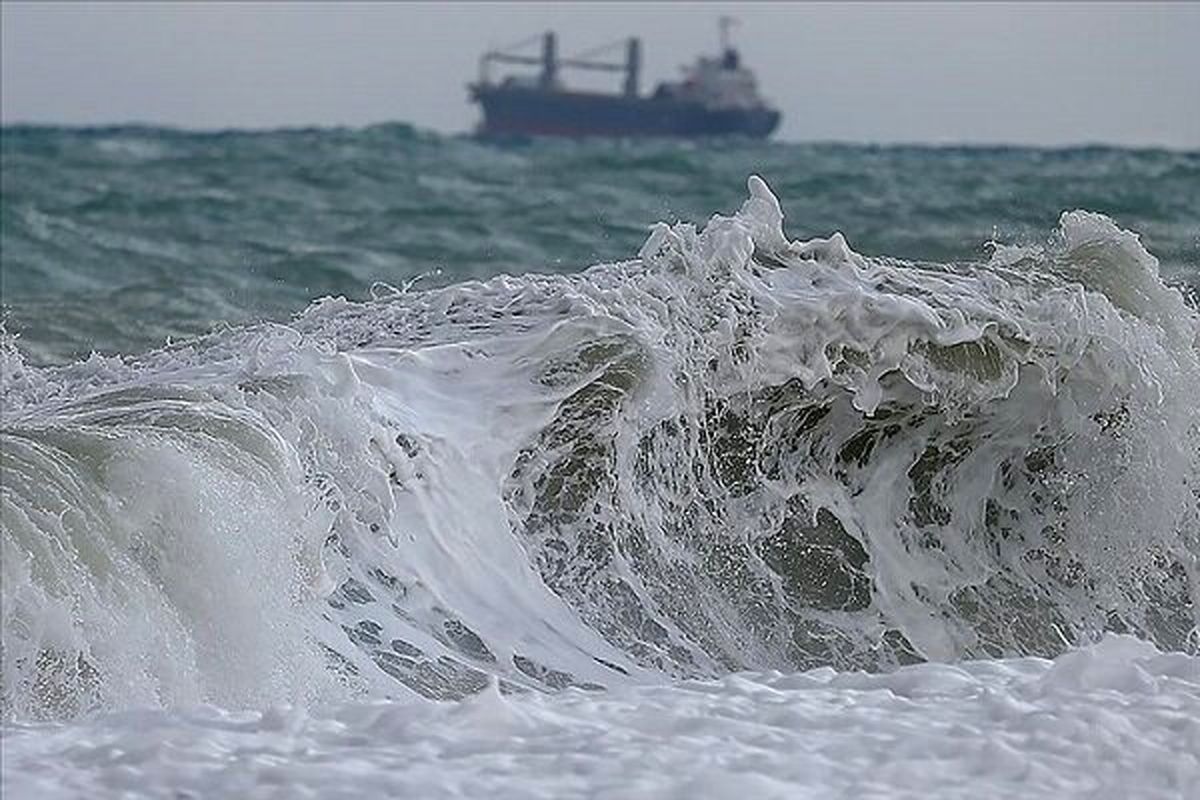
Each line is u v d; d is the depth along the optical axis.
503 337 35.12
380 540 31.27
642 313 35.59
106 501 25.80
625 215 133.62
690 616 33.97
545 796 15.99
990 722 18.27
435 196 154.50
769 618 34.72
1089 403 37.62
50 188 167.38
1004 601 36.66
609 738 17.27
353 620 29.94
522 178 165.25
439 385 33.84
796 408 36.03
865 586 35.78
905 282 37.31
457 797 15.94
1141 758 17.53
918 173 147.00
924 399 36.69
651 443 34.75
